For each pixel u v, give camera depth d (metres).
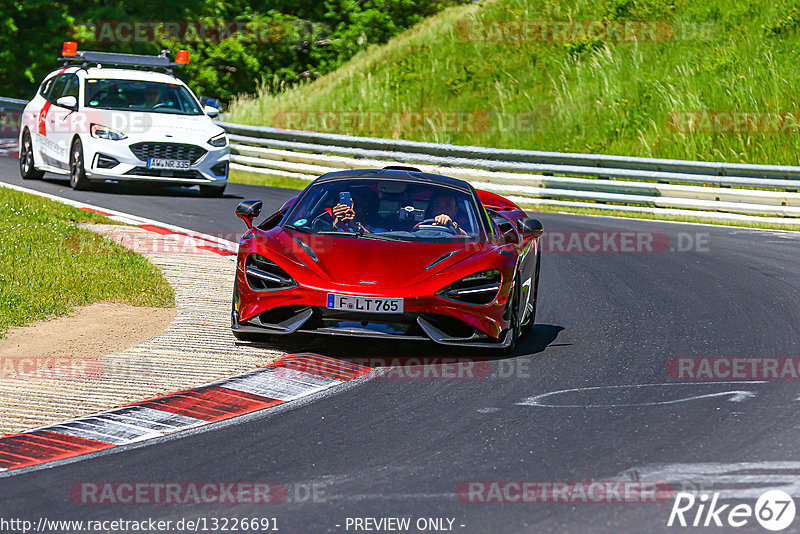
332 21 129.88
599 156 68.44
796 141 81.56
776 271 44.09
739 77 90.75
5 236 40.41
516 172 71.81
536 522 16.06
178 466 18.86
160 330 29.75
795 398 23.97
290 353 27.78
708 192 64.19
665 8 103.31
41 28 116.00
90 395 23.41
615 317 34.44
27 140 63.06
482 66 101.25
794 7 98.38
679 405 23.31
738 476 18.31
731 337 31.22
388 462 19.12
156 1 120.19
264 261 27.88
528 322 31.73
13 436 20.53
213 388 24.27
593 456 19.52
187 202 56.59
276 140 80.06
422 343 29.55
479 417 22.27
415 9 131.62
